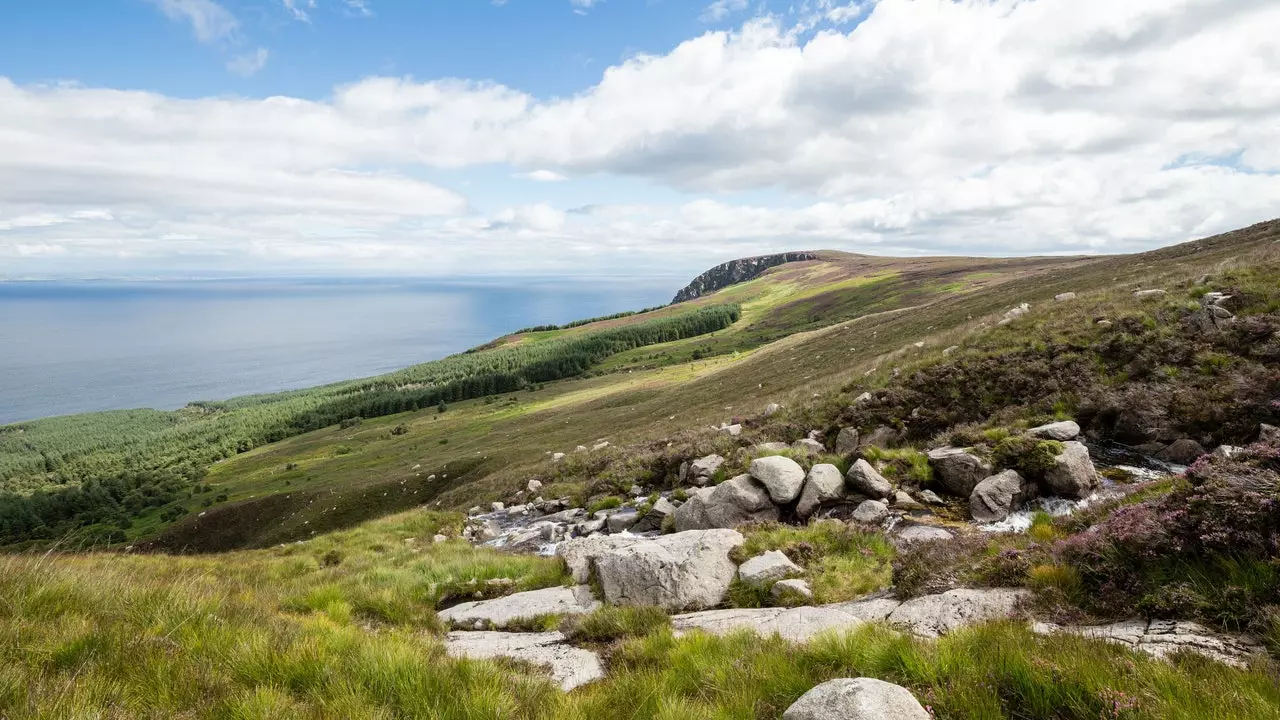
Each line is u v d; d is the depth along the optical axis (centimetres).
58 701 482
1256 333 1761
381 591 1244
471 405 19288
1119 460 1611
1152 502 846
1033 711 504
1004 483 1420
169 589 832
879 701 480
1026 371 2158
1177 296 2222
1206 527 705
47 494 17088
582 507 2709
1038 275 8756
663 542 1246
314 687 584
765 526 1413
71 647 596
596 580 1220
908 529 1352
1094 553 785
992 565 879
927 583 902
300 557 1953
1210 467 835
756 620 889
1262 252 2500
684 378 10888
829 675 597
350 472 12106
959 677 545
